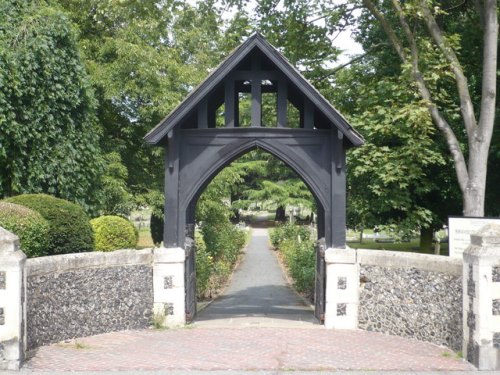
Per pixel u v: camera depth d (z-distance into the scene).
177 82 19.17
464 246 9.32
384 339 8.68
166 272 9.57
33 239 9.30
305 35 15.64
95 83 17.80
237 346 8.18
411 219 14.66
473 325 7.21
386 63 16.12
